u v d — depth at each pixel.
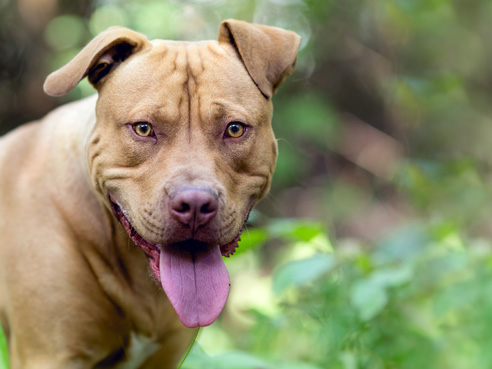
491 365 4.10
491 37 10.34
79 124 3.37
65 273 3.17
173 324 3.48
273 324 4.25
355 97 9.84
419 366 4.12
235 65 3.21
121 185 3.04
